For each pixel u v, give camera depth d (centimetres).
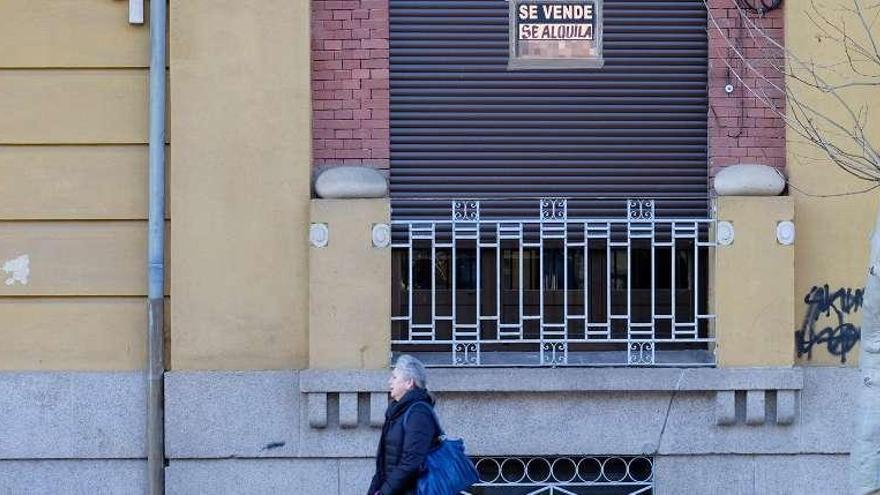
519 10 1048
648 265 1044
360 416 993
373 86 1034
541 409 993
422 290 1040
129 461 1004
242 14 996
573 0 1048
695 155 1049
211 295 994
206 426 991
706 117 1048
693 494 999
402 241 1037
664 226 1038
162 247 997
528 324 1044
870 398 681
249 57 996
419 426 794
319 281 984
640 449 994
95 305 1005
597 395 993
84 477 1002
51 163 1008
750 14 1035
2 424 999
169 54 1004
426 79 1045
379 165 1034
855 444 689
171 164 994
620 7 1050
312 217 984
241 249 995
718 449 994
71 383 1000
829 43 1005
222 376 991
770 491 999
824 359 1002
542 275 1005
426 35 1046
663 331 1047
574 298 1041
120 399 1002
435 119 1045
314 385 978
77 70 1010
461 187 1043
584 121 1048
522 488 1014
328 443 992
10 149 1008
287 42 1000
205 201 994
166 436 991
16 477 1002
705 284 1047
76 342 1005
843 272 1002
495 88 1048
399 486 787
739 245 991
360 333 985
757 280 990
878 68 999
